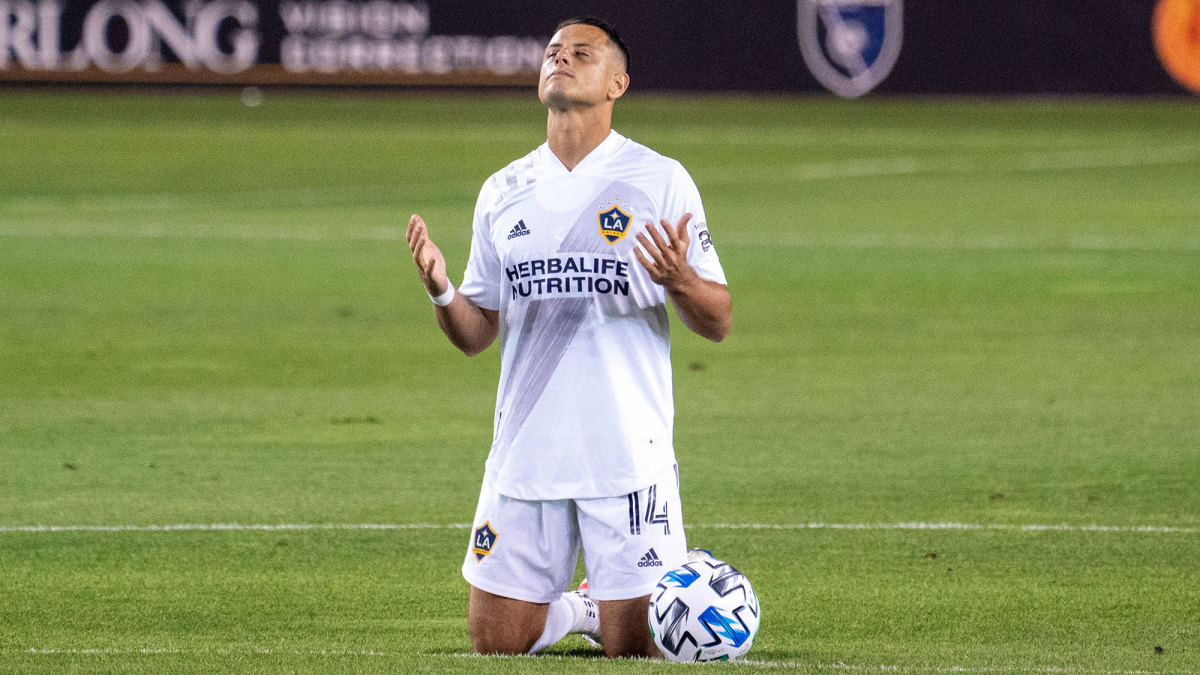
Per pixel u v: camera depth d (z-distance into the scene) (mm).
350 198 70125
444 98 110062
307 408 33000
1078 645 19062
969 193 74438
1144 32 114875
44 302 45094
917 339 41125
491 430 31281
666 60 113188
